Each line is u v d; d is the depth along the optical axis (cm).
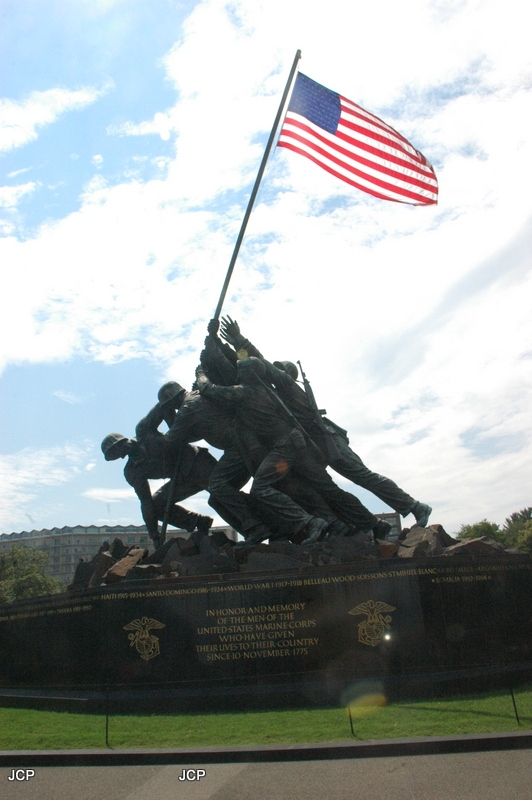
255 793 955
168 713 1577
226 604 1720
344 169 2012
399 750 1112
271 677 1656
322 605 1698
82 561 2331
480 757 1062
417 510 2223
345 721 1332
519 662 1739
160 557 2072
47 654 1912
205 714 1524
